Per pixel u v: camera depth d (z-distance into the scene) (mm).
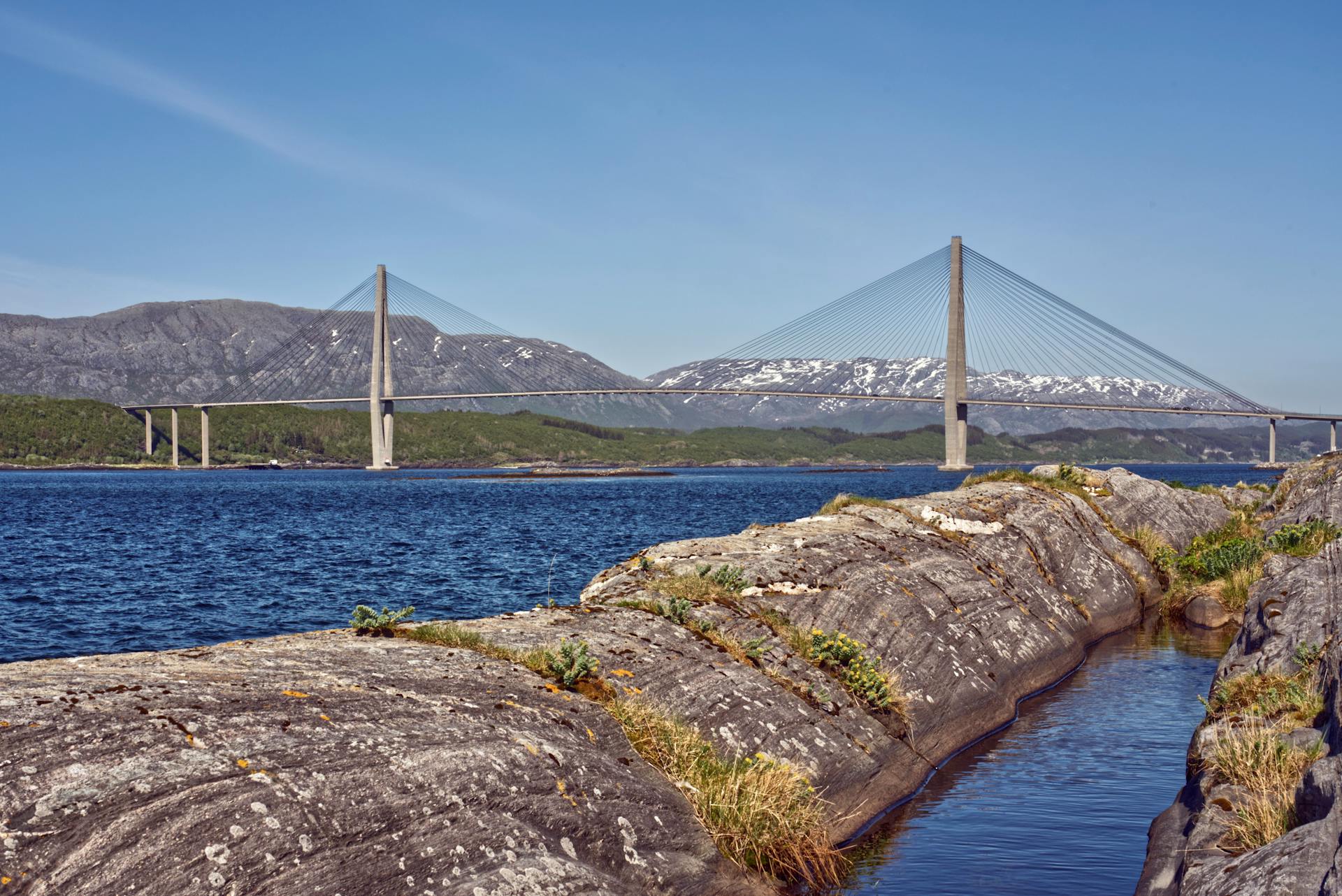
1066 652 20094
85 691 7641
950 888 10125
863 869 10586
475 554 45875
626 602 14016
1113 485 32250
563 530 60719
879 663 14883
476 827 7535
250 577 37219
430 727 8375
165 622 28000
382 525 65938
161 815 6441
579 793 8609
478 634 11625
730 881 9188
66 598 32312
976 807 12484
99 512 81188
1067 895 9922
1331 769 8148
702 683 11898
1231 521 34062
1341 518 26625
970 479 29844
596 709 10156
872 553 18531
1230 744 10312
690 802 9719
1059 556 24297
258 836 6586
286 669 9297
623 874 8305
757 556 16875
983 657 17156
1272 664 12602
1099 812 12234
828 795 11602
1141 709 17031
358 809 7141
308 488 145750
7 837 5957
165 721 7324
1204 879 7945
